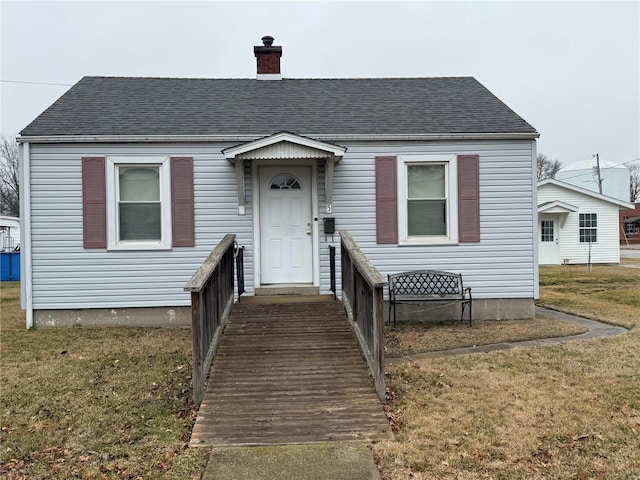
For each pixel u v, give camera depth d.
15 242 28.89
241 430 4.27
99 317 8.59
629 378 5.36
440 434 4.11
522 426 4.21
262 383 5.23
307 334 6.57
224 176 8.66
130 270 8.58
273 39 11.21
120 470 3.62
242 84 10.84
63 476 3.54
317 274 8.80
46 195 8.40
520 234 8.88
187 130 8.62
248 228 8.71
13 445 4.03
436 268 8.86
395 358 6.40
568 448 3.81
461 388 5.16
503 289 8.91
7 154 49.56
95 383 5.50
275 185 8.92
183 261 8.64
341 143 8.73
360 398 4.88
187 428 4.37
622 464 3.55
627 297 11.65
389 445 3.95
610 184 34.62
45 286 8.46
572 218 22.17
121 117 8.97
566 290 13.20
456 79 11.28
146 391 5.26
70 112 9.05
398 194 8.80
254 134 8.58
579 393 4.93
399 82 11.12
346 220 8.81
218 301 6.34
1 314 10.09
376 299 4.94
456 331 7.97
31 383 5.50
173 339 7.59
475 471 3.51
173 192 8.59
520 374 5.57
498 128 8.85
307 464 3.70
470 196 8.82
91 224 8.46
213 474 3.57
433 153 8.80
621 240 46.28
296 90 10.56
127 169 8.61
